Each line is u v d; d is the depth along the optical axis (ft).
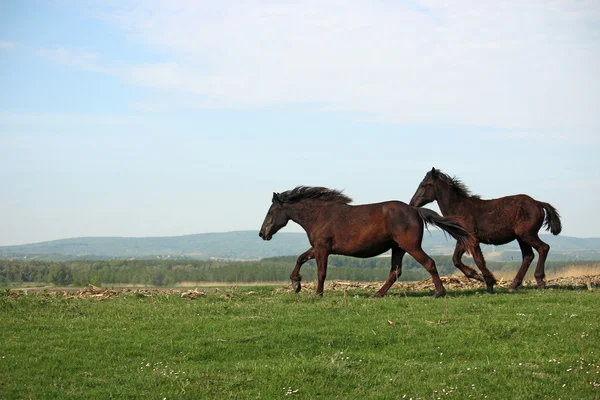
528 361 36.45
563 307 46.83
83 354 37.78
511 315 44.16
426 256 53.21
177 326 43.21
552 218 59.00
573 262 135.74
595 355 36.68
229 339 40.01
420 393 32.55
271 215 57.67
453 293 56.59
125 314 47.60
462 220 54.85
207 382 33.37
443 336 40.47
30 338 40.98
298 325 43.19
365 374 34.94
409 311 46.39
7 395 31.71
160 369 35.47
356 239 54.65
